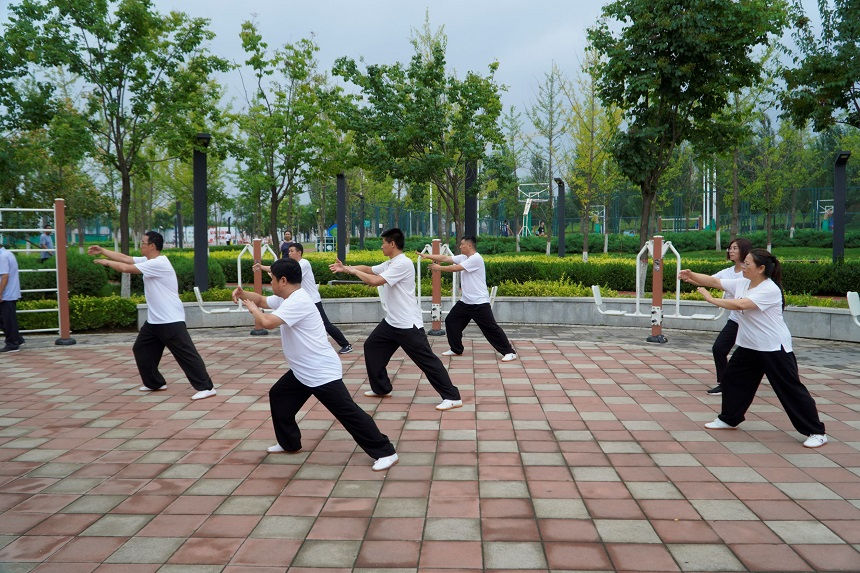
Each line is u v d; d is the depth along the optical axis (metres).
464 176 18.61
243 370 8.01
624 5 12.87
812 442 4.96
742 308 4.93
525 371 7.80
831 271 13.77
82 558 3.33
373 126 15.52
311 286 8.81
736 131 13.93
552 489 4.18
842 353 8.95
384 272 5.98
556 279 15.92
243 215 61.75
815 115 14.11
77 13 12.67
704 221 45.34
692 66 12.53
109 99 13.66
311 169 19.44
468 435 5.33
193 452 4.99
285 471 4.57
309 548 3.41
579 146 24.52
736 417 5.37
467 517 3.77
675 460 4.71
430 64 15.43
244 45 18.55
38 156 16.61
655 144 13.75
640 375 7.57
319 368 4.46
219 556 3.34
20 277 12.16
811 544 3.41
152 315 6.55
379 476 4.45
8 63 12.66
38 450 5.06
